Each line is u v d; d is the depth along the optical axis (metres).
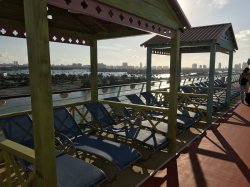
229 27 8.97
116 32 5.38
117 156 3.69
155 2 3.99
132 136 4.84
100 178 2.99
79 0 2.57
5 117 3.93
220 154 4.99
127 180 3.80
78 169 3.12
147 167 4.27
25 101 5.10
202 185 3.69
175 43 4.79
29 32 2.08
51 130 2.28
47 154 2.27
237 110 10.03
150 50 9.01
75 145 4.13
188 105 8.74
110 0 2.96
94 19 4.93
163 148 5.22
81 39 5.66
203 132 6.63
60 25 4.94
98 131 5.30
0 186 3.17
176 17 4.62
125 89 8.48
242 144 5.64
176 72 4.82
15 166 2.64
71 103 5.62
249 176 4.01
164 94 8.96
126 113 6.40
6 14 3.92
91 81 6.18
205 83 14.77
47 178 2.30
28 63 2.16
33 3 2.00
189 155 4.93
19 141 3.84
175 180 3.84
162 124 5.77
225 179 3.90
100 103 5.99
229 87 10.59
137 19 3.64
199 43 7.71
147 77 9.23
